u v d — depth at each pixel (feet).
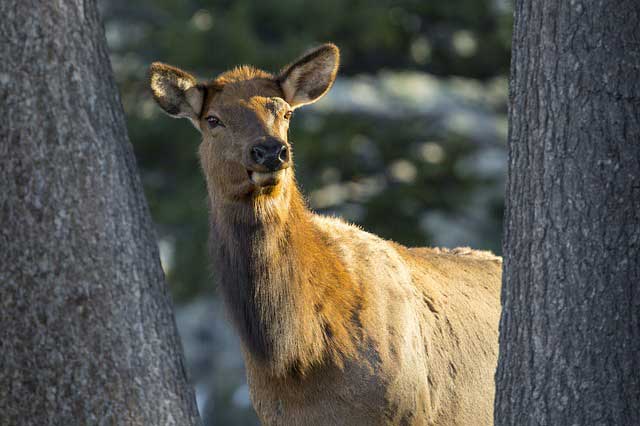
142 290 32.86
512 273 32.89
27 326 32.40
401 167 115.75
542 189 31.81
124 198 32.83
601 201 31.14
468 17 111.24
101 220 32.40
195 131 111.75
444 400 41.47
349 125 107.86
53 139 32.12
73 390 32.37
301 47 104.78
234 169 36.24
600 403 31.53
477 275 45.55
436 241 123.54
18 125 32.04
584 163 31.19
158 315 33.17
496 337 43.91
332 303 36.86
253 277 36.19
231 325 37.45
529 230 32.17
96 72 32.73
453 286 43.57
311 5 107.55
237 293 36.63
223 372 125.39
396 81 126.41
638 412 31.55
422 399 39.22
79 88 32.35
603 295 31.32
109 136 32.81
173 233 110.11
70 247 32.22
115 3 119.14
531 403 32.35
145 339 32.78
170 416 32.96
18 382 32.58
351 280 37.86
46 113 32.04
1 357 32.63
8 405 32.68
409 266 42.19
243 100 37.40
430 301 41.65
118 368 32.45
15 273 32.37
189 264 105.91
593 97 30.96
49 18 31.96
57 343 32.35
